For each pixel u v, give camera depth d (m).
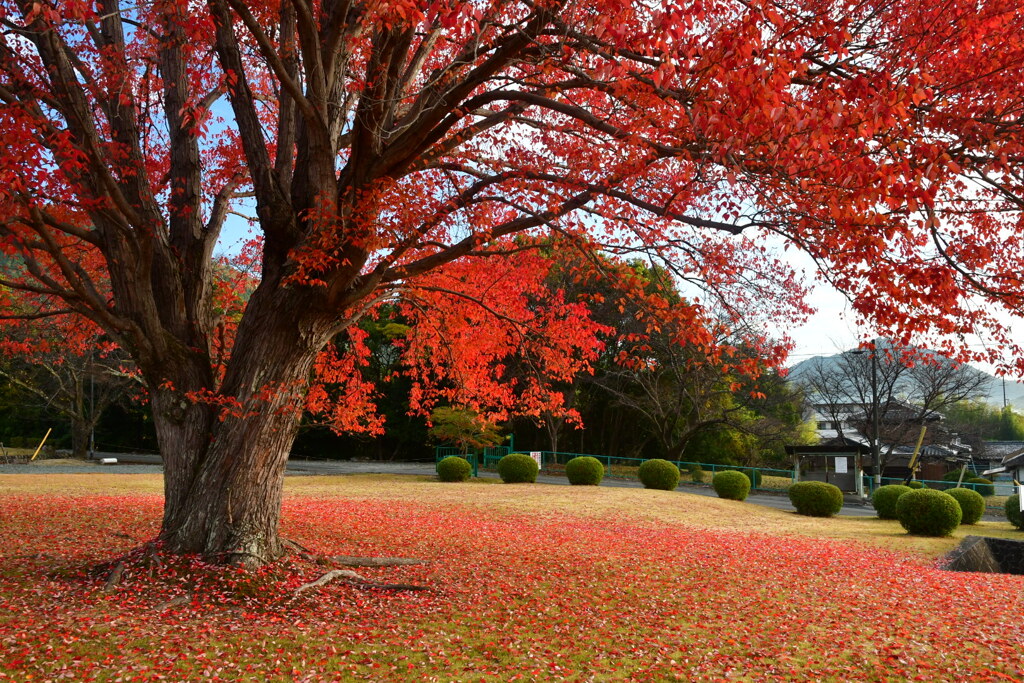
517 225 7.90
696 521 17.95
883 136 5.57
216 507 8.12
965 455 45.66
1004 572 15.23
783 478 32.84
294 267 8.03
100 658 5.64
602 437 38.00
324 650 6.21
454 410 26.41
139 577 7.71
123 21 8.68
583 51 6.93
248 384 8.20
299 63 8.43
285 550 8.73
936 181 5.13
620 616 8.00
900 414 36.38
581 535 14.57
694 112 5.32
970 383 33.12
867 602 8.97
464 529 14.52
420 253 10.56
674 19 4.59
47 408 37.09
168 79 9.14
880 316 6.12
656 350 29.59
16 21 7.49
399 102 8.36
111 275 8.36
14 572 8.34
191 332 8.83
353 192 7.55
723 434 36.88
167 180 9.48
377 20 6.71
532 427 39.41
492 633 7.12
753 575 10.67
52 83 7.18
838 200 5.53
